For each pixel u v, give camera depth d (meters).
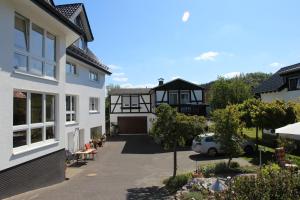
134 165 20.69
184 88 40.28
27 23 12.02
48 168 13.50
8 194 10.37
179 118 15.16
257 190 5.71
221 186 9.80
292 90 26.27
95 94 29.67
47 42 13.83
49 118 14.02
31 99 12.33
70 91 22.89
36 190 12.20
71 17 23.16
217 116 16.22
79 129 24.81
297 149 20.05
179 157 23.91
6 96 10.28
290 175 6.36
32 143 12.34
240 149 16.14
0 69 9.97
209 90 61.56
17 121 11.29
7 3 10.39
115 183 14.74
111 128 45.88
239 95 56.41
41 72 13.16
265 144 26.47
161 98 40.41
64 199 10.98
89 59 26.03
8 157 10.38
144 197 11.83
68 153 21.69
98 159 23.41
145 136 42.47
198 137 17.77
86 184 14.34
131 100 47.50
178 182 13.68
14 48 11.04
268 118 20.12
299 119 19.78
